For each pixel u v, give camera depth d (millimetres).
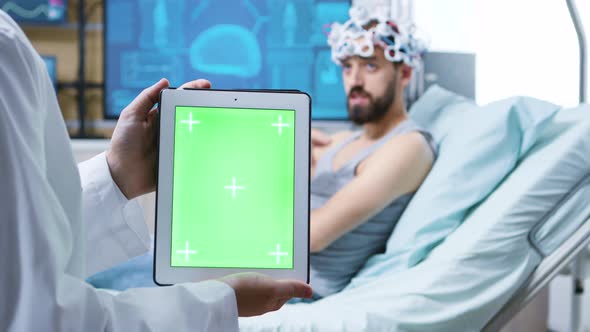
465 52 2473
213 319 583
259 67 2719
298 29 2695
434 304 1300
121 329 542
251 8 2709
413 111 1975
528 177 1475
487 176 1559
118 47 2748
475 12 2459
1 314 477
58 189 615
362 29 1902
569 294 2418
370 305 1303
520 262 1383
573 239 1412
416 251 1531
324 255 1681
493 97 2445
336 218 1663
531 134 1562
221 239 683
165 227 675
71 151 627
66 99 2770
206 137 688
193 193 682
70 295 512
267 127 694
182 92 688
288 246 689
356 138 1954
